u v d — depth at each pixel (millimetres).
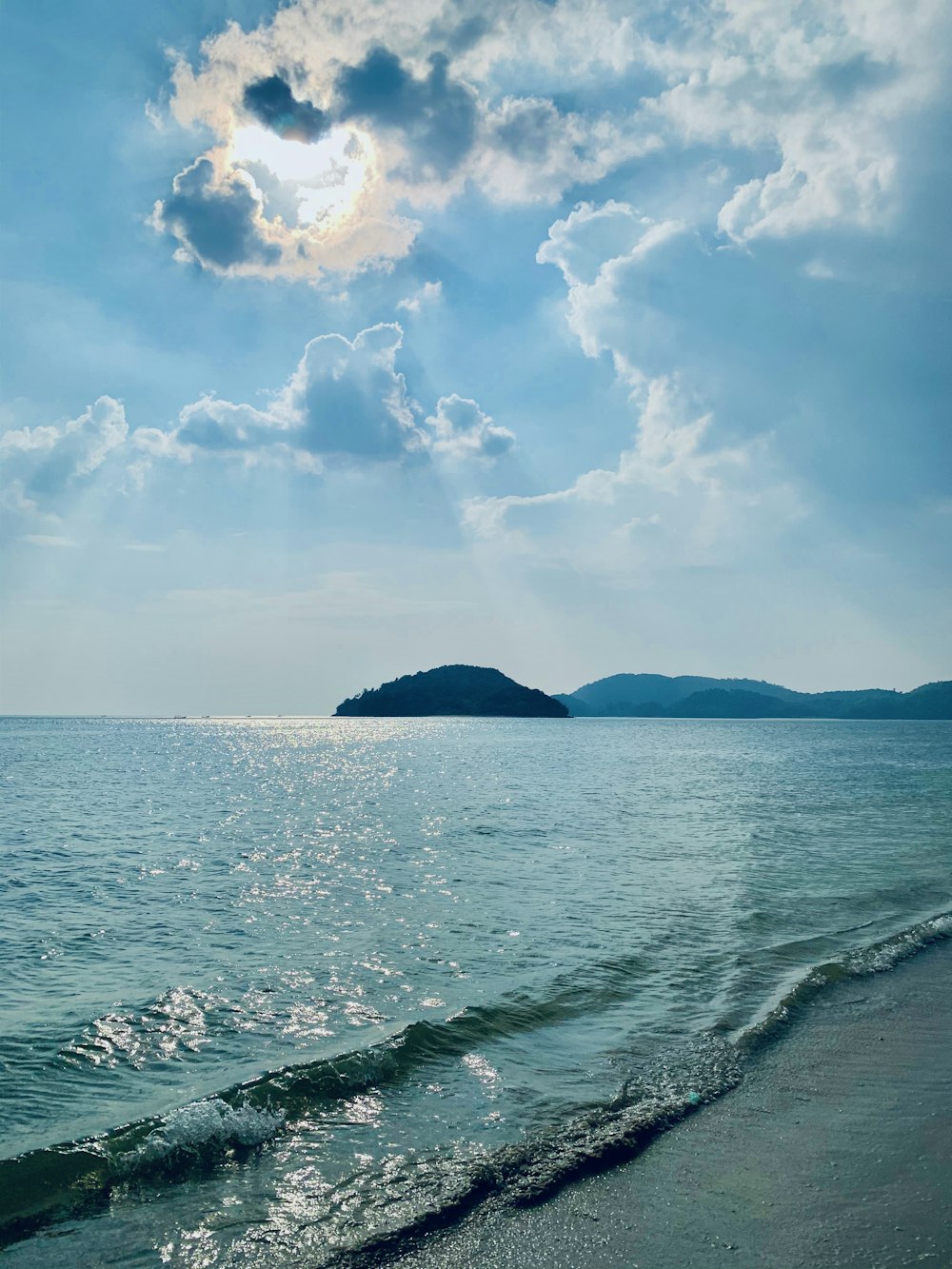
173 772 63312
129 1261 5969
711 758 84938
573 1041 10328
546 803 40906
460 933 15648
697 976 13016
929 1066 9688
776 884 20297
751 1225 6441
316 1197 6836
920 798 43031
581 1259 6004
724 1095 8875
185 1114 8016
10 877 21922
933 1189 6980
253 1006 11711
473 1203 6738
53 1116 8430
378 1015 11297
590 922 16516
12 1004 11922
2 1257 6023
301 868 22844
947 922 16469
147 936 15828
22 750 95500
